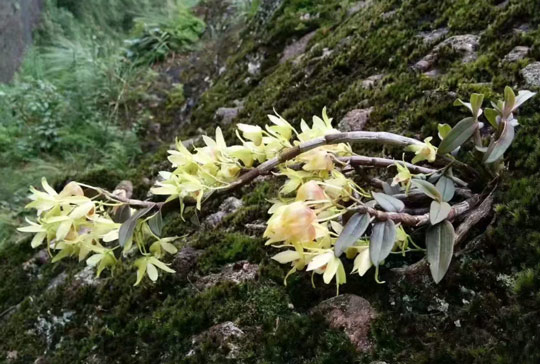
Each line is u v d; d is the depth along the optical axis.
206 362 0.58
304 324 0.56
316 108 0.90
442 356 0.49
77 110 1.95
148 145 1.76
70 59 2.41
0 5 2.46
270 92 1.08
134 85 2.07
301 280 0.60
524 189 0.53
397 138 0.51
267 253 0.66
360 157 0.52
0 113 2.05
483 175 0.55
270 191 0.77
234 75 1.39
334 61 0.99
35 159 1.76
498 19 0.80
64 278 0.85
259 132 0.50
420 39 0.88
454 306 0.52
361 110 0.81
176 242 0.76
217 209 0.79
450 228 0.46
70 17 2.97
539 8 0.78
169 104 1.90
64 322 0.76
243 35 1.78
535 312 0.47
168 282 0.70
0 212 1.54
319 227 0.44
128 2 3.04
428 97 0.74
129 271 0.76
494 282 0.51
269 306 0.60
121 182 1.09
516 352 0.46
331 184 0.47
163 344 0.63
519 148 0.58
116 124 1.88
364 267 0.46
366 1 1.29
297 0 1.41
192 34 2.41
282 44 1.34
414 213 0.54
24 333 0.79
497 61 0.73
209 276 0.67
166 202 0.52
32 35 2.88
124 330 0.68
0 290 0.94
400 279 0.55
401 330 0.52
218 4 2.66
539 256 0.49
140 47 2.38
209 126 1.22
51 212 0.50
